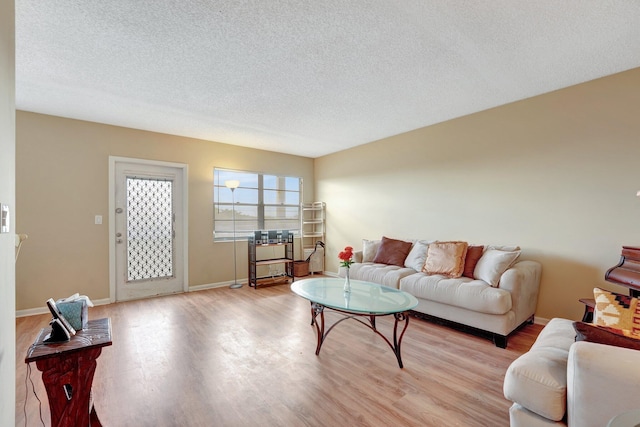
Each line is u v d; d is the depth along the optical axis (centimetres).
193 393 184
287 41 206
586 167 271
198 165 454
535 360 136
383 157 460
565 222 283
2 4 103
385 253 393
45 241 341
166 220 427
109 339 137
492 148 334
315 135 441
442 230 383
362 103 318
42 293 338
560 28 192
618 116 254
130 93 288
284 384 193
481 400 176
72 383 129
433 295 293
